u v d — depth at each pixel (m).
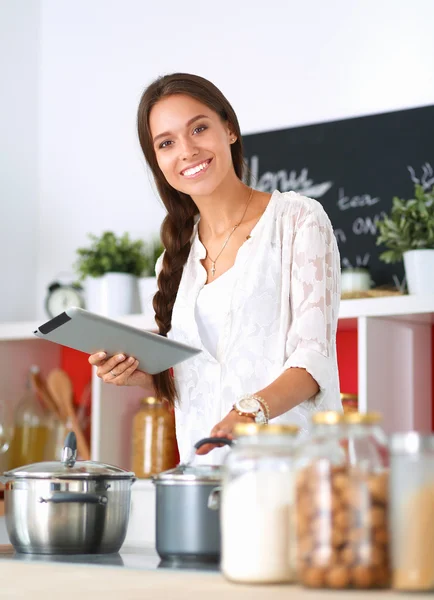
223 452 1.99
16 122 4.02
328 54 3.42
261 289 1.99
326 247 1.98
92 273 3.46
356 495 0.98
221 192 2.09
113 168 3.88
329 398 1.84
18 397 3.79
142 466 3.25
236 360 1.98
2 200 3.94
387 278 3.19
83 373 3.90
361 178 3.30
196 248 2.15
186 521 1.36
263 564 1.06
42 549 1.59
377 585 0.97
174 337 2.11
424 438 0.98
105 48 3.97
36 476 1.59
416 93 3.23
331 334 1.93
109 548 1.63
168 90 2.04
